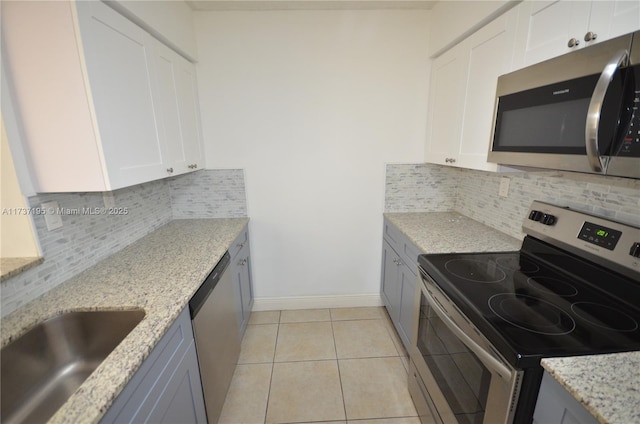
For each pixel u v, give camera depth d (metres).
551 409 0.79
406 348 1.99
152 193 2.07
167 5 1.66
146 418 0.89
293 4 2.00
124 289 1.22
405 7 2.07
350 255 2.56
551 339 0.86
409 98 2.25
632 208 1.09
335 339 2.26
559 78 1.00
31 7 0.99
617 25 0.85
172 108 1.73
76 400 0.68
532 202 1.54
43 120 1.08
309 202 2.42
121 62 1.24
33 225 1.14
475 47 1.57
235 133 2.26
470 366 1.07
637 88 0.76
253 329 2.38
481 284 1.19
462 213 2.37
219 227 2.14
